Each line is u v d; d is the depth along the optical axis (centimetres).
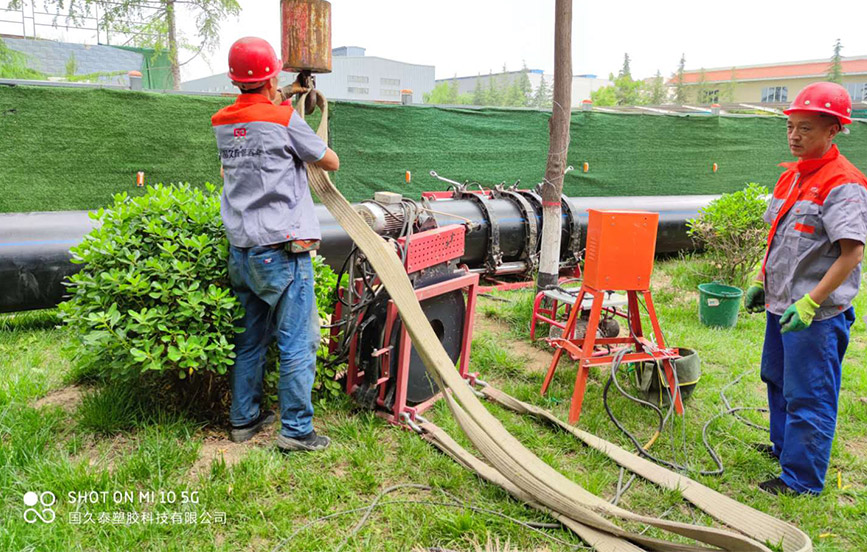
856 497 301
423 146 814
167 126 686
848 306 286
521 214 661
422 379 371
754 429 368
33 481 279
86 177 654
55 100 629
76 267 495
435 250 359
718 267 686
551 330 497
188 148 701
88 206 659
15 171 621
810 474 297
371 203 400
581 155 934
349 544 254
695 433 360
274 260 297
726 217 652
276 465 301
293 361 308
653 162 987
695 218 777
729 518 279
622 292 641
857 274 285
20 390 367
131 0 1323
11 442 305
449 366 321
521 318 539
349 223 319
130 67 1639
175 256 322
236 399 326
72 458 304
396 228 401
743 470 325
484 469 306
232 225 300
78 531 252
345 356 367
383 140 788
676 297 653
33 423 323
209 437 332
